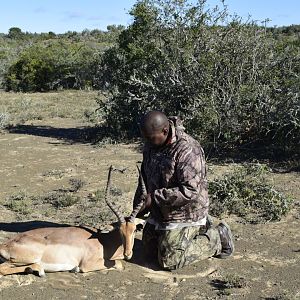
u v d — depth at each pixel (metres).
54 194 9.01
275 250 6.62
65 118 18.97
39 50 34.09
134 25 14.68
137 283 5.79
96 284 5.75
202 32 13.25
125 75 14.77
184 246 5.96
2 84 33.16
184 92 12.85
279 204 7.85
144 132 5.77
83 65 32.66
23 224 7.54
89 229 6.21
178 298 5.46
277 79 12.31
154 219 6.07
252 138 12.35
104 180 9.81
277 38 14.36
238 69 12.45
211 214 7.80
